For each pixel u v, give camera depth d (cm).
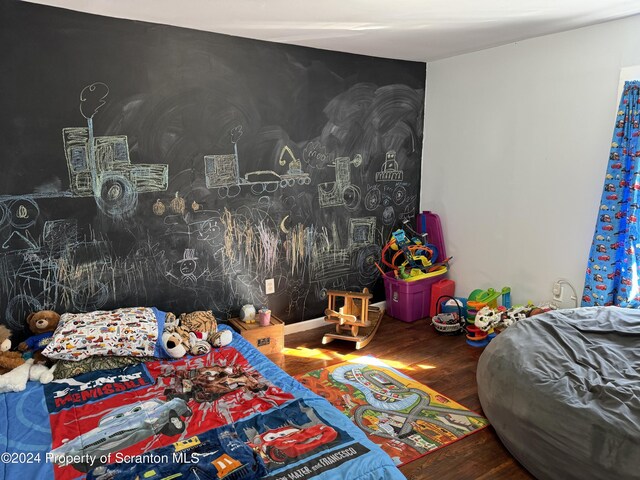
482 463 218
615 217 284
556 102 318
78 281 275
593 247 296
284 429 196
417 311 398
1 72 238
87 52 258
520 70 336
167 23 276
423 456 221
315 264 372
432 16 261
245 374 246
